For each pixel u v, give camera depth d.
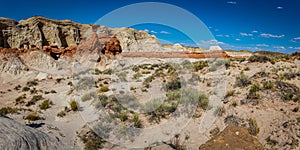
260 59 20.64
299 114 9.84
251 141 8.61
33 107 15.95
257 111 10.72
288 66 17.64
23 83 27.11
